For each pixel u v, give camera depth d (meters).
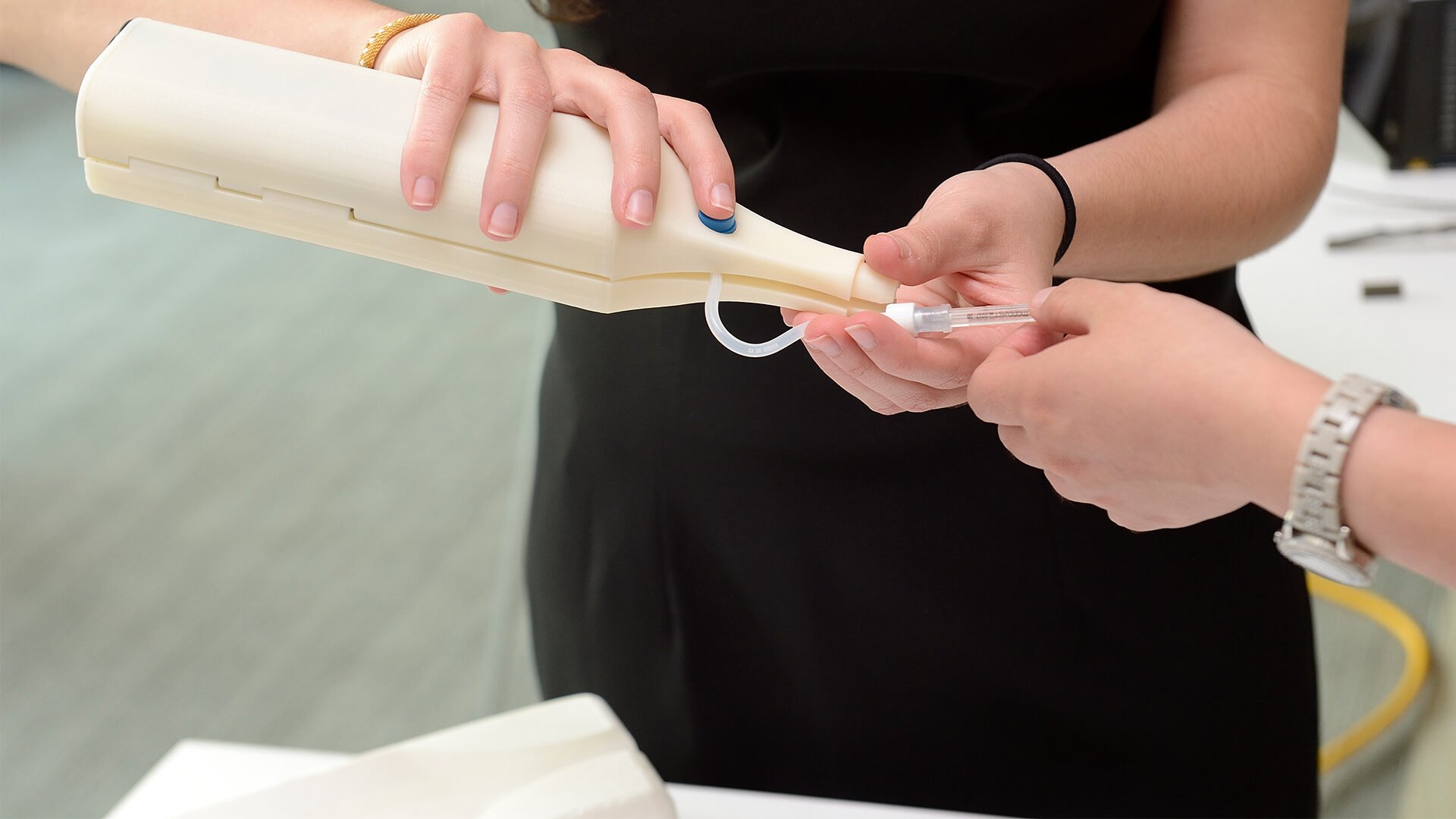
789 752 0.93
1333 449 0.45
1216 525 0.83
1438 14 1.43
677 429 0.83
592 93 0.55
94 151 0.55
